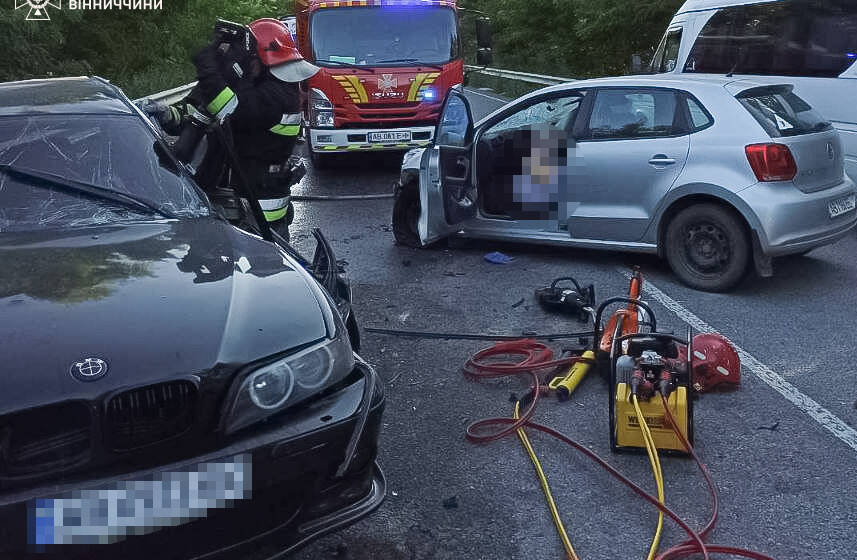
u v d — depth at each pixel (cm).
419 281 718
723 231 660
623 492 386
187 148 525
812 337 575
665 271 733
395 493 385
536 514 368
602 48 2478
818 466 407
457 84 1262
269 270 337
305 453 283
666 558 331
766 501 378
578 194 724
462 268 755
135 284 312
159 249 347
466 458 418
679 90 684
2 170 400
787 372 518
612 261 765
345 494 301
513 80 2555
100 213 390
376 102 1228
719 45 1042
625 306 636
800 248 649
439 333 587
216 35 559
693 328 593
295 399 289
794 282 704
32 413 256
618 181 702
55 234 367
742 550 333
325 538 350
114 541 258
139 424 267
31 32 1834
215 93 524
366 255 807
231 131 529
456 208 748
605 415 465
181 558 271
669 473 403
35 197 391
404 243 831
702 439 435
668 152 677
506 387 502
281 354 292
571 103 738
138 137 434
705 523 361
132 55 2712
